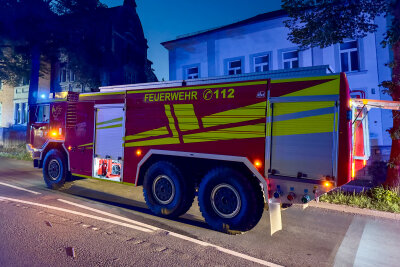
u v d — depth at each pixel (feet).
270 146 13.67
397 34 22.02
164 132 17.33
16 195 21.52
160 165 17.24
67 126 23.17
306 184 12.75
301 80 13.19
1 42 54.39
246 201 14.01
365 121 17.25
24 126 75.36
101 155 20.54
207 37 55.11
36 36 54.80
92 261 10.82
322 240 13.87
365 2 23.49
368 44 40.70
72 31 58.59
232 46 52.60
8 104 79.82
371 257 11.96
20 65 60.39
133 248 12.24
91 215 16.87
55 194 22.29
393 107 15.11
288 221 16.85
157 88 17.92
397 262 11.50
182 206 16.39
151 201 17.69
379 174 31.24
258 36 49.80
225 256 11.74
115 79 68.03
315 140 12.68
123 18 73.00
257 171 13.88
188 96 16.53
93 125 21.26
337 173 12.10
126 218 16.63
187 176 16.67
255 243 13.34
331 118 12.42
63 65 71.31
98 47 64.08
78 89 69.15
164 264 10.77
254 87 14.33
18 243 12.36
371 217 17.67
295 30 26.13
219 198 15.02
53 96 24.84
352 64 42.93
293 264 11.18
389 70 39.32
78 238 13.19
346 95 12.21
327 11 24.30
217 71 54.13
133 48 78.38
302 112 13.06
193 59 57.11
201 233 14.55
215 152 15.25
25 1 53.47
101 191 24.29
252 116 14.26
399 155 22.04
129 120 19.10
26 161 46.47
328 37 24.53
